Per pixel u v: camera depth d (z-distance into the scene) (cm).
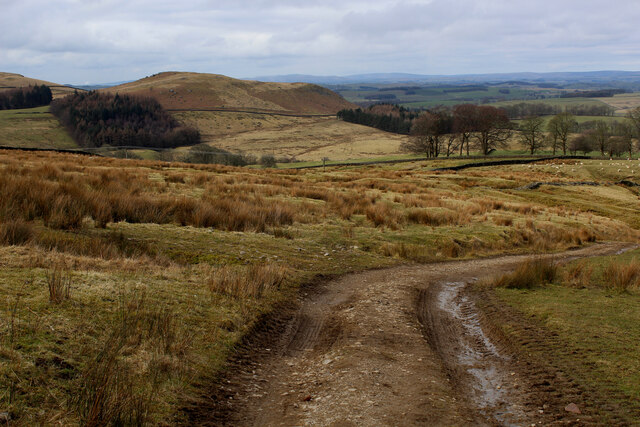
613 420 531
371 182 4016
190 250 1262
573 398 594
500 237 2169
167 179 2573
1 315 580
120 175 2314
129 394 488
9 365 481
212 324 758
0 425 399
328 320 934
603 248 2297
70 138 16225
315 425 511
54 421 425
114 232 1276
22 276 738
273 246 1495
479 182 5047
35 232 1068
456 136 10188
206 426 491
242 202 1992
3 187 1380
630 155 9356
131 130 15275
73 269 854
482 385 657
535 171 7112
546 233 2455
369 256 1622
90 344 574
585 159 8481
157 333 654
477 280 1413
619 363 684
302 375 663
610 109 17962
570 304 1021
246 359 692
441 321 987
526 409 575
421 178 5075
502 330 895
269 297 993
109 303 714
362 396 586
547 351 759
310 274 1279
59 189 1493
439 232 2095
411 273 1454
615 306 1000
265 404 566
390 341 816
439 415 545
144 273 931
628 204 4325
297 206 2239
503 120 9212
